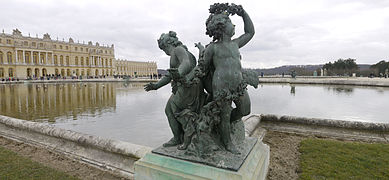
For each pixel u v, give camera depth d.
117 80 52.72
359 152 4.90
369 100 15.38
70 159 4.86
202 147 2.70
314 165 4.27
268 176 3.88
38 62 83.31
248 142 3.28
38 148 5.54
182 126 2.97
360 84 28.53
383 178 3.77
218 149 2.79
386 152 4.87
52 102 15.43
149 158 2.86
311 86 29.55
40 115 10.68
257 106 13.05
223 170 2.41
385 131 5.90
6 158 4.86
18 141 6.05
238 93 2.64
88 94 21.27
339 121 6.33
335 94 19.42
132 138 6.91
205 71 2.88
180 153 2.80
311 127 6.60
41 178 3.99
